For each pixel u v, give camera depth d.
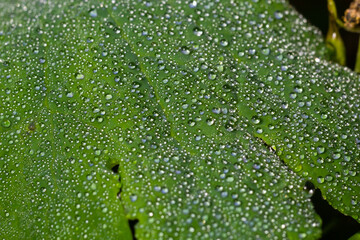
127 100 0.32
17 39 0.34
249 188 0.30
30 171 0.31
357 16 0.34
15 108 0.32
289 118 0.32
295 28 0.35
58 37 0.33
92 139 0.31
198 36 0.33
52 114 0.32
